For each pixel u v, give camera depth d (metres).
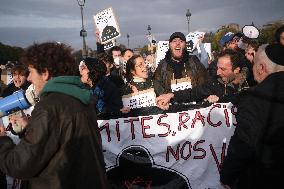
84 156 2.24
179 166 3.93
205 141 3.93
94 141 2.32
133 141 3.91
